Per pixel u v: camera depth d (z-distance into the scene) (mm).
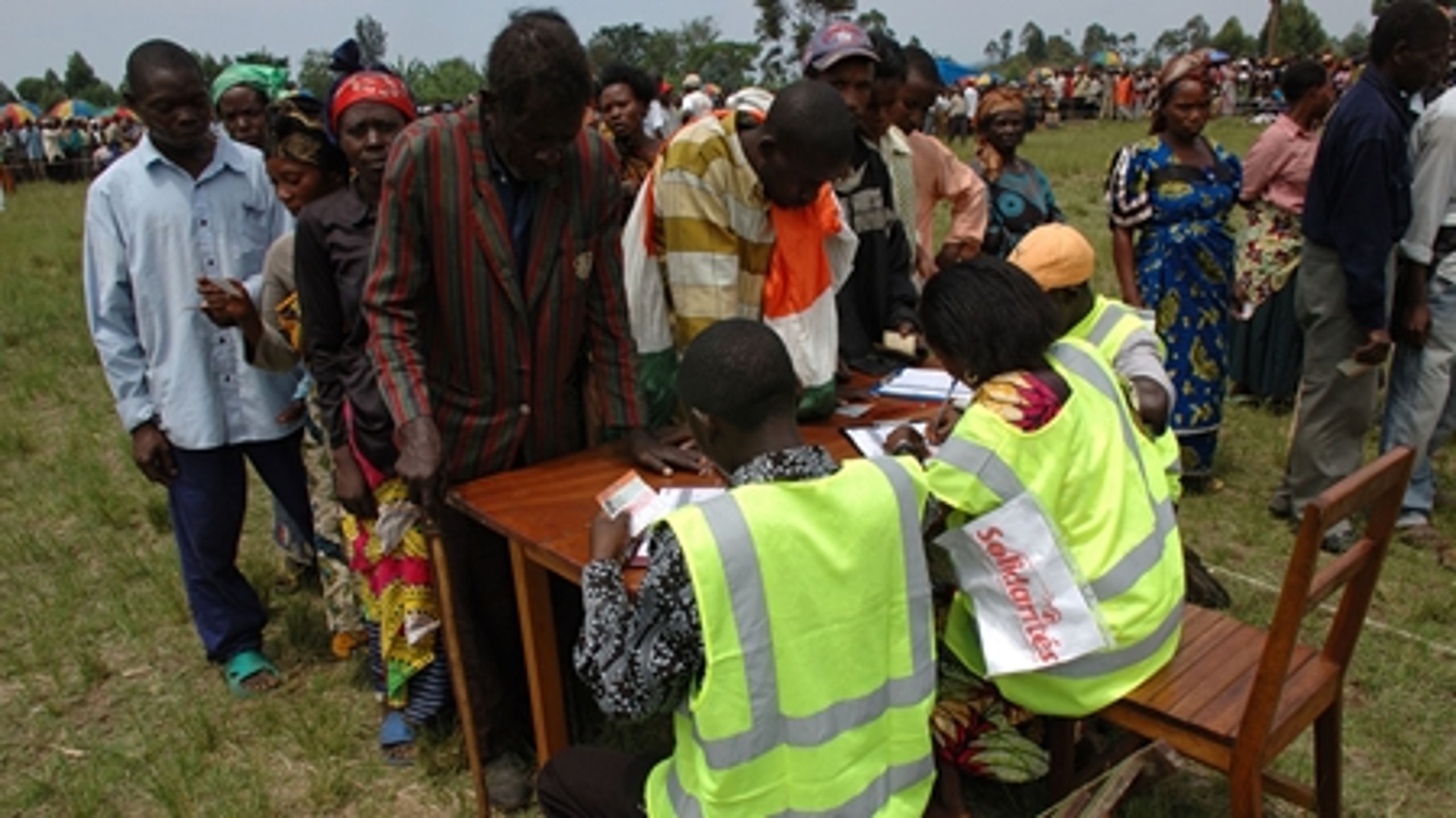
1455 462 5281
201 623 3758
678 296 3141
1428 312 4215
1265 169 5797
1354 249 4062
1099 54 36656
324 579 3775
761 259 3221
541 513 2725
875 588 1929
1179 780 3139
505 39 2475
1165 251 4805
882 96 3824
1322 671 2451
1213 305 4848
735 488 1896
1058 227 2996
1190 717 2289
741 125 3090
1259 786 2242
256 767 3279
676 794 1982
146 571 4547
